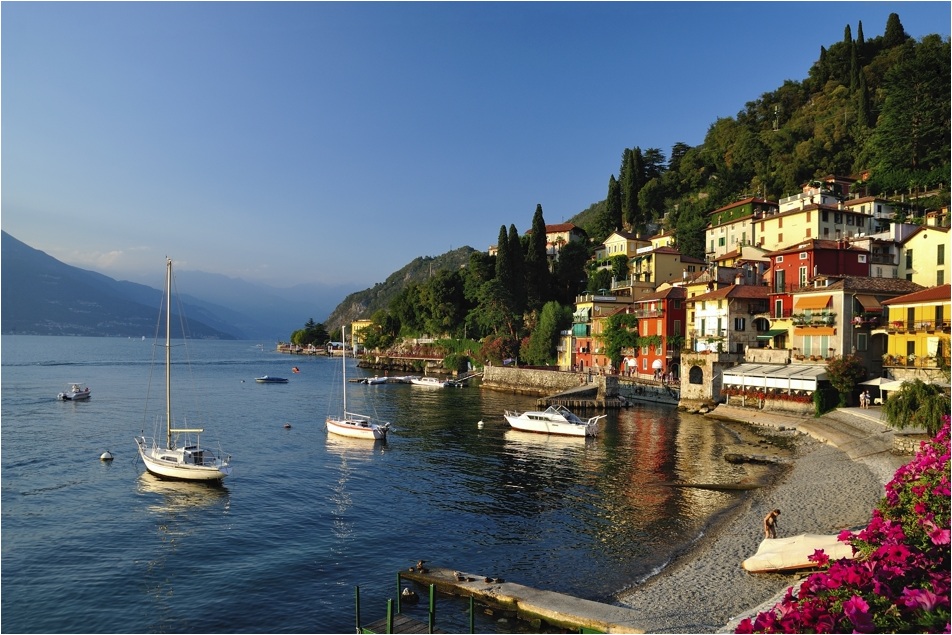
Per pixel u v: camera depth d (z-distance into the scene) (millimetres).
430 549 31531
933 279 78750
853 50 160250
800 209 101188
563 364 124500
